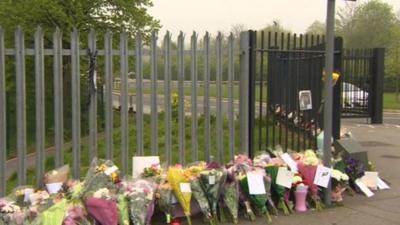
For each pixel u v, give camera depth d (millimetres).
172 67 6590
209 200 5910
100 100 9734
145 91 8484
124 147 6395
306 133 8359
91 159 6188
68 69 8977
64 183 5738
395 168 9516
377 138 14086
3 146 5699
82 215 5039
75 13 13359
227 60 6938
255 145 7844
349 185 7434
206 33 7297
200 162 6582
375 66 16641
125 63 6281
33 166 9234
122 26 13930
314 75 8141
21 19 12578
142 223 5402
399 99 38094
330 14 6469
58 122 5961
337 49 8016
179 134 6684
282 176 6371
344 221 6168
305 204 6566
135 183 5621
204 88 6797
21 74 5723
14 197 5480
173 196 5793
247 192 6129
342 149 7695
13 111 11320
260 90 7555
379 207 6762
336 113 8219
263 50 7285
